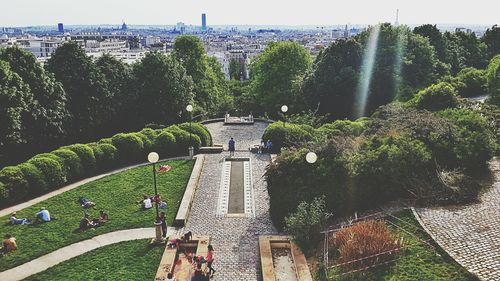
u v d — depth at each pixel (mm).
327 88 43469
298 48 54875
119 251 17156
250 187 24625
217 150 31891
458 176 18516
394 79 41719
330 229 17562
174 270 15789
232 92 81250
